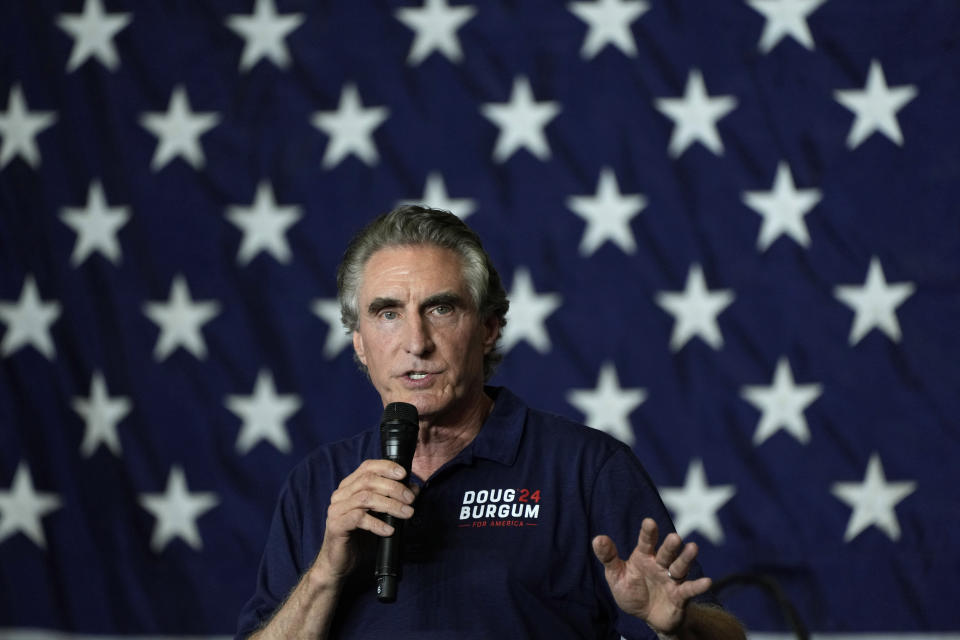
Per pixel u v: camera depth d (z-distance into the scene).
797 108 11.81
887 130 11.66
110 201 12.12
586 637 5.36
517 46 12.20
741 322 11.56
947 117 11.59
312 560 5.68
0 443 11.62
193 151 12.21
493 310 5.86
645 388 11.55
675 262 11.70
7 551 11.49
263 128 12.25
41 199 12.09
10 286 11.92
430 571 5.35
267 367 11.84
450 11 12.33
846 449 11.26
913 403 11.23
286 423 11.75
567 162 11.95
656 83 12.00
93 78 12.32
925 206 11.50
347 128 12.22
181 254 12.04
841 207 11.62
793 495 11.24
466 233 5.63
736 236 11.70
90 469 11.64
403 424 5.17
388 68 12.28
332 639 5.36
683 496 11.34
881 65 11.77
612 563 4.68
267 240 12.07
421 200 12.01
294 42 12.40
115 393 11.78
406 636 5.21
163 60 12.38
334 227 12.06
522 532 5.43
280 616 5.22
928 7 11.77
